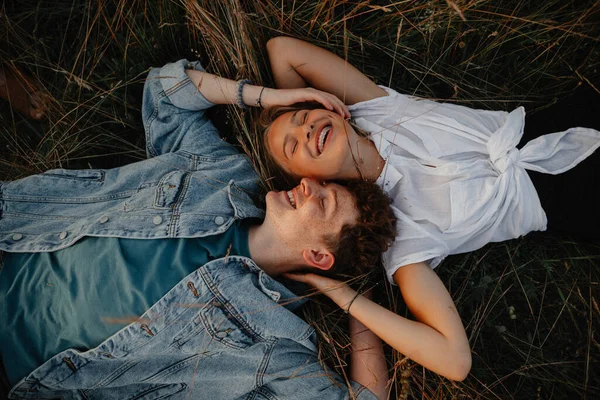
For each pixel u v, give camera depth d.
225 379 1.44
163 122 1.62
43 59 1.71
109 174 1.55
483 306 1.70
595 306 1.62
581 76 1.61
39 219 1.46
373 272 1.63
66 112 1.73
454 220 1.46
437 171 1.50
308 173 1.50
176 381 1.44
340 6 1.74
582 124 1.50
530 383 1.68
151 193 1.46
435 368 1.37
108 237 1.37
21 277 1.39
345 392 1.43
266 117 1.60
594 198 1.45
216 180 1.53
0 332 1.35
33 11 1.75
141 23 1.76
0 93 1.70
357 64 1.76
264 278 1.40
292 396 1.43
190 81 1.58
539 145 1.48
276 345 1.42
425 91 1.79
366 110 1.62
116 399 1.48
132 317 1.31
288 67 1.64
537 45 1.73
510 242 1.72
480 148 1.53
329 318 1.61
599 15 1.67
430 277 1.44
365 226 1.39
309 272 1.52
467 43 1.74
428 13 1.63
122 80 1.72
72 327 1.33
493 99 1.77
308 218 1.36
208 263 1.36
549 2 1.67
